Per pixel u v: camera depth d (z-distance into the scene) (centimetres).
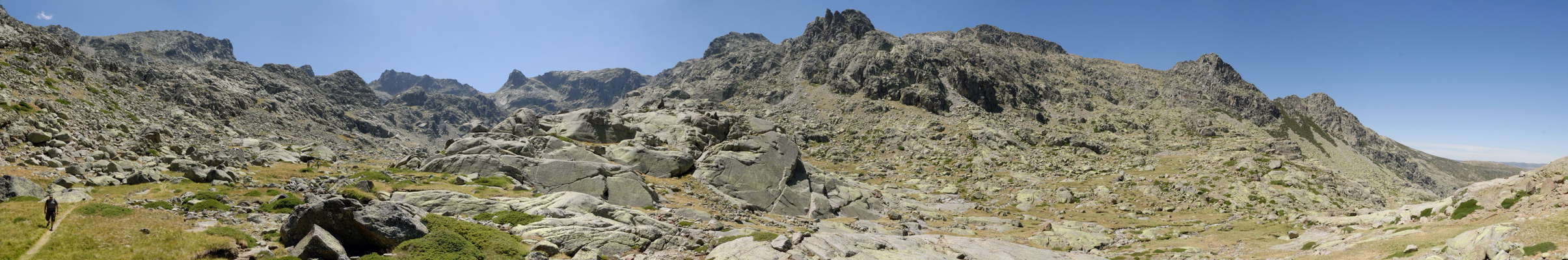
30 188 3275
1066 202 10019
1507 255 2962
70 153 5203
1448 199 5119
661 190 6612
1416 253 3525
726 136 10056
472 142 6812
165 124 10438
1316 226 5869
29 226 2616
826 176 8912
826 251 3322
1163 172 12900
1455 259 3127
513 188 5328
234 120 14838
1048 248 5450
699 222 4872
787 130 17250
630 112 10956
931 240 4091
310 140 15525
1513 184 4712
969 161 14488
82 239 2566
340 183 4875
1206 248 4994
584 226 3641
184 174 4491
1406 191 12506
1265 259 4256
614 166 6362
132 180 4088
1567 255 2747
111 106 10044
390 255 2800
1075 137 17112
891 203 8894
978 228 6925
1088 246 5566
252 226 3216
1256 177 11212
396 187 4738
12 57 10000
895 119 19462
